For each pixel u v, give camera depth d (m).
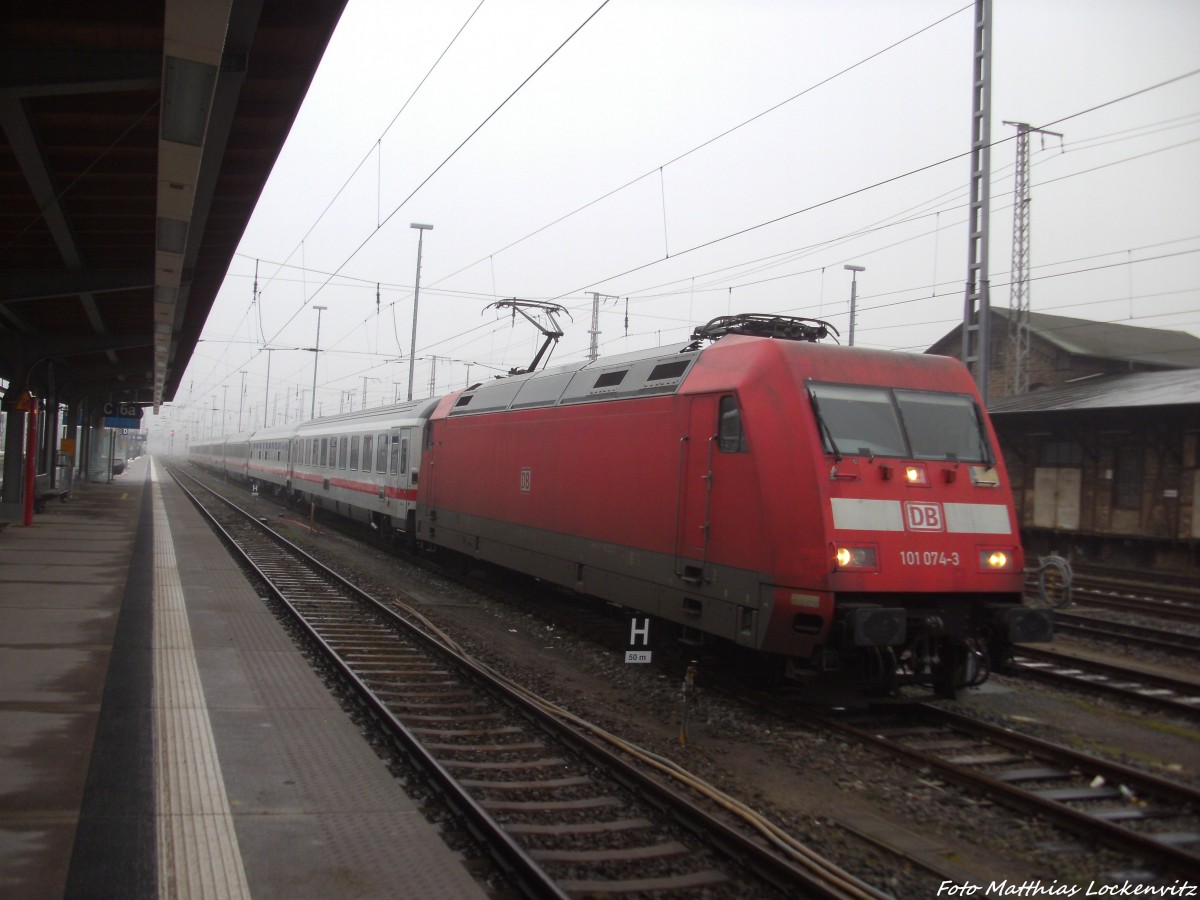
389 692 9.09
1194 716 9.16
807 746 7.89
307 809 5.77
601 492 11.76
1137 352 36.38
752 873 5.26
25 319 22.33
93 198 12.31
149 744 6.80
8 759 6.28
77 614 11.73
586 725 8.05
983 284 16.58
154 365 30.45
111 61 7.66
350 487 26.61
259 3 7.11
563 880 5.04
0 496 28.25
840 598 8.32
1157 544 23.36
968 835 6.04
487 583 17.41
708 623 9.41
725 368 9.58
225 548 21.06
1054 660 11.78
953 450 9.16
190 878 4.68
